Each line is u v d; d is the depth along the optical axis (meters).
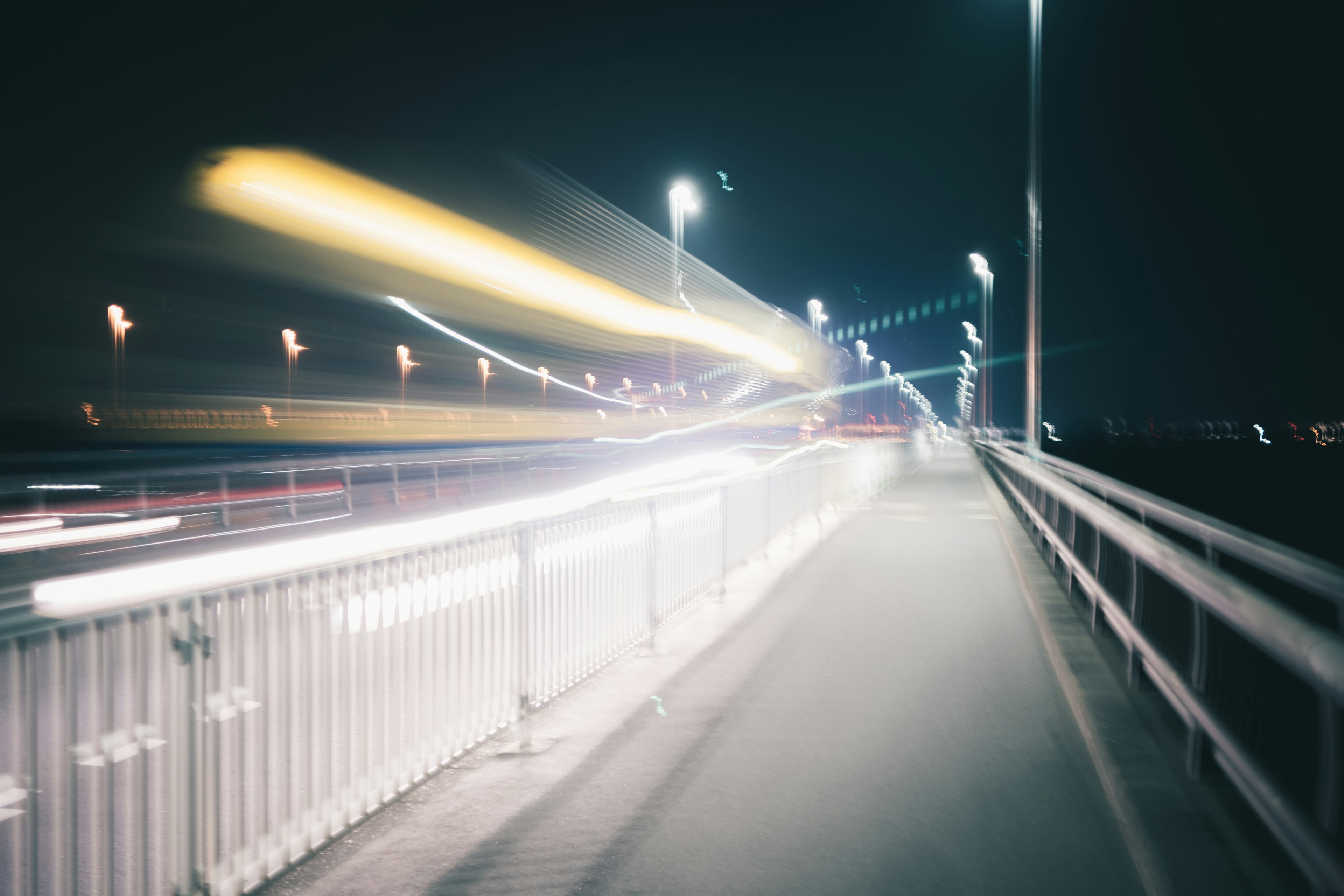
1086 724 5.39
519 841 3.92
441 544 4.70
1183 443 130.38
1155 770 4.57
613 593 7.08
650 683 6.57
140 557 13.81
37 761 2.65
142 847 2.98
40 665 2.67
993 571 12.02
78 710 2.78
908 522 18.94
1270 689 3.98
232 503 18.61
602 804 4.34
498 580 5.26
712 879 3.57
